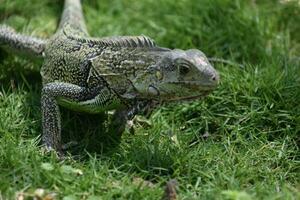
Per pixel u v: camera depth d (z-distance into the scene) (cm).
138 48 761
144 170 740
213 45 987
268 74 885
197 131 833
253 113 841
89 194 693
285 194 687
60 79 819
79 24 948
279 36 1007
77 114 830
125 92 766
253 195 692
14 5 1030
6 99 838
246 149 801
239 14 1014
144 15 1049
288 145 815
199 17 1019
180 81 729
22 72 915
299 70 913
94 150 788
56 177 701
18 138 777
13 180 698
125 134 816
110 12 1062
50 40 882
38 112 830
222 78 893
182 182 731
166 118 858
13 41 900
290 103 850
